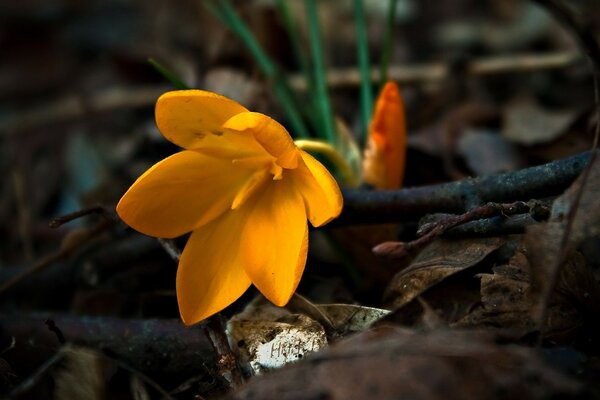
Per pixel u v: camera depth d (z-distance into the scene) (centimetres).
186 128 28
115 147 45
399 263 31
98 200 40
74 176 45
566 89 45
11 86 59
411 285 28
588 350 26
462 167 39
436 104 44
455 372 24
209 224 29
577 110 42
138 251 34
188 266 29
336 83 44
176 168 28
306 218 28
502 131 41
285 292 28
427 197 30
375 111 32
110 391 29
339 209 27
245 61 46
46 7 67
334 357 25
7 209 44
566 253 26
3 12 67
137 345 29
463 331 25
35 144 50
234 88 43
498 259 28
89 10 67
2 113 56
